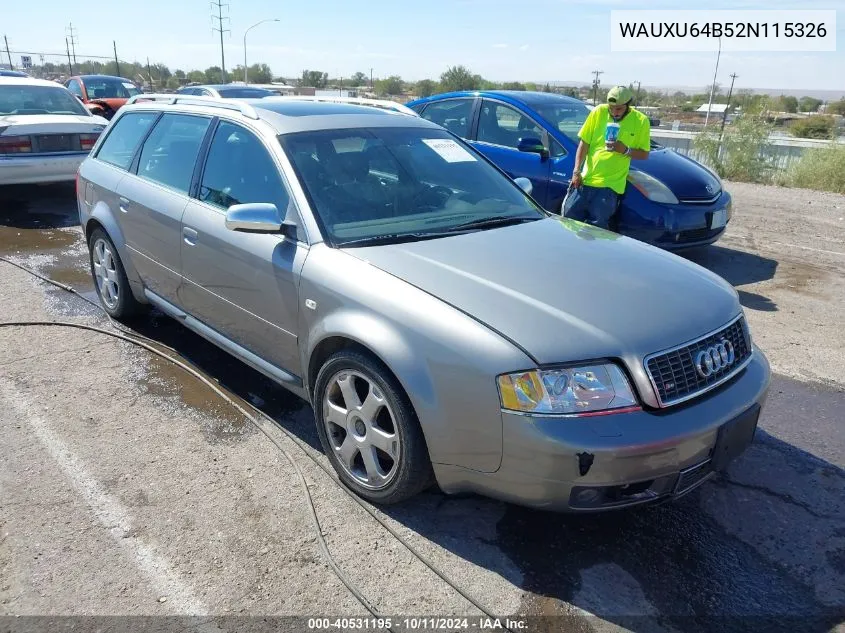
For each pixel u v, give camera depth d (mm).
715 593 2719
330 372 3193
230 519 3041
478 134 8023
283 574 2738
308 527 3008
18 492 3174
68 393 4125
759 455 3730
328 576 2738
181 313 4430
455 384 2678
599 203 6426
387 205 3641
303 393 3547
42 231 8133
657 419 2602
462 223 3688
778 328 5629
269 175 3682
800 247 8336
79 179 5461
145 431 3734
